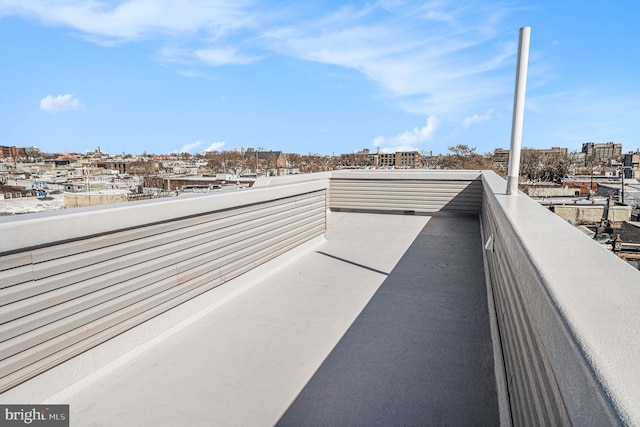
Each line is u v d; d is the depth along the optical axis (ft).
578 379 1.95
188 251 8.50
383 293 10.53
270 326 8.50
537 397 3.37
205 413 5.61
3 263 5.03
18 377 5.29
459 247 15.69
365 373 6.64
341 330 8.30
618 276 3.09
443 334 8.08
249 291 10.70
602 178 135.64
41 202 105.60
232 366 6.88
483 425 5.30
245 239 10.68
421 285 11.15
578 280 2.99
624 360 1.82
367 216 23.72
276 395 6.04
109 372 6.64
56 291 5.74
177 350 7.45
